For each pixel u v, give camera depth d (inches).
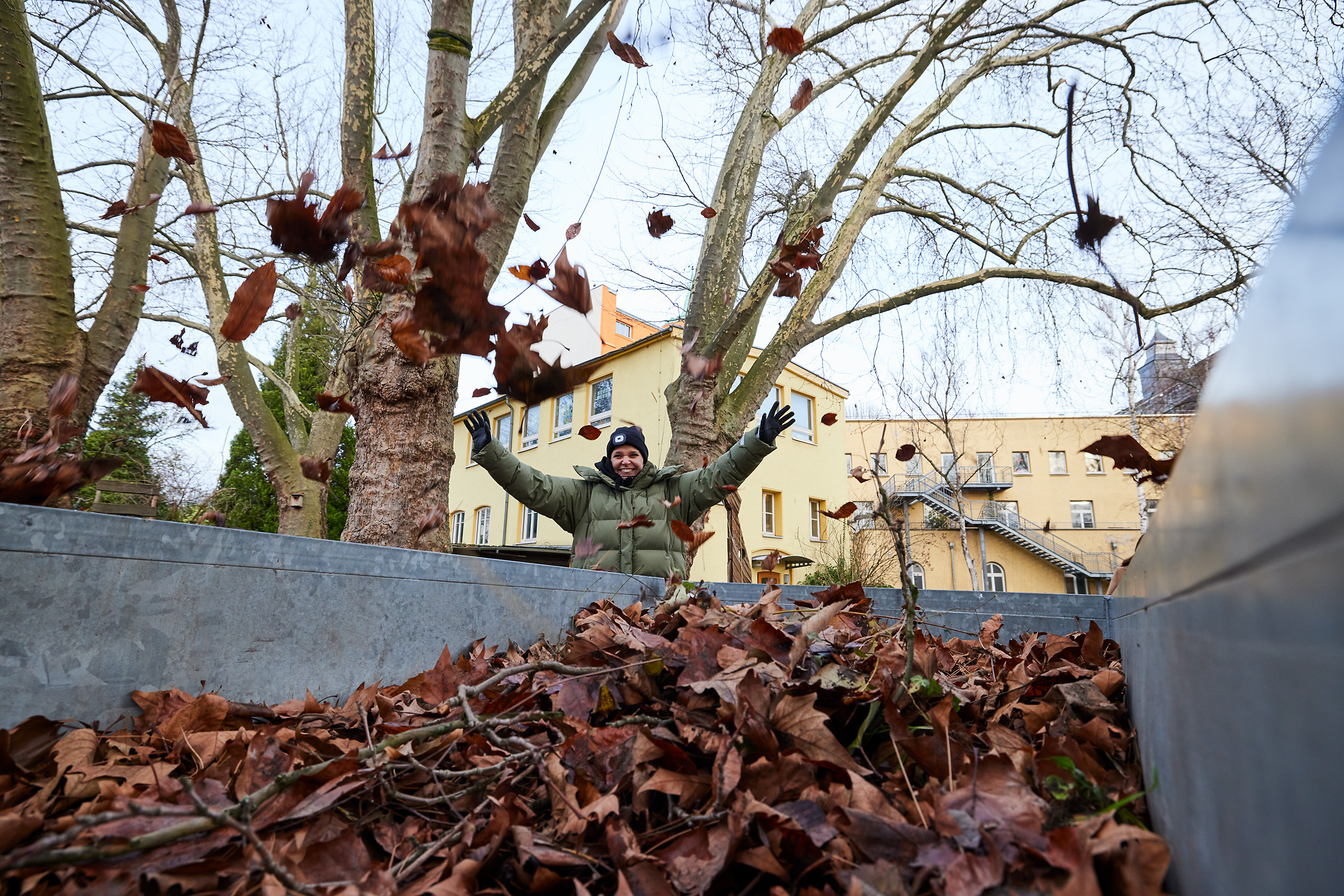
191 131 287.3
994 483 1248.2
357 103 171.5
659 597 114.9
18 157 149.0
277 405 807.1
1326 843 13.0
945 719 48.7
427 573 82.0
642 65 90.4
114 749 52.7
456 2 156.4
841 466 759.1
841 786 42.8
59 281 152.7
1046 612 115.0
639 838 41.8
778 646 61.5
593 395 688.4
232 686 64.3
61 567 54.4
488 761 52.2
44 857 29.4
